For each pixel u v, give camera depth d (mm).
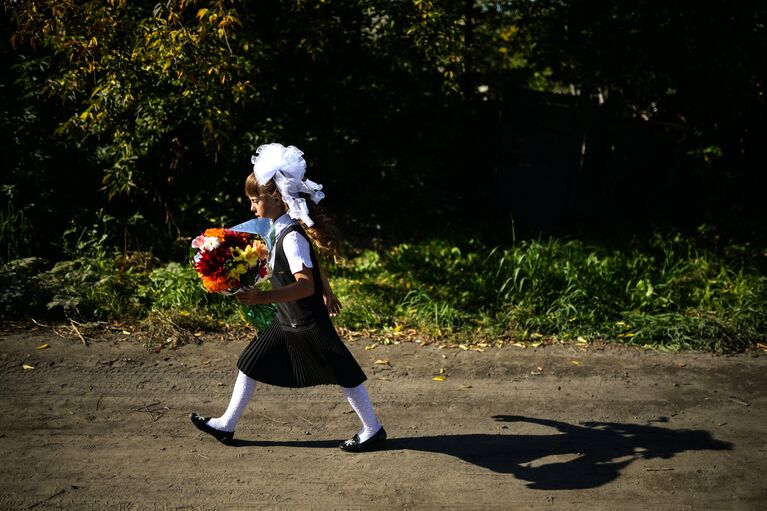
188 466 3441
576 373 4789
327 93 7211
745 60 7113
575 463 3631
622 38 7484
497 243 7305
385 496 3273
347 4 7000
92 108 5645
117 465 3408
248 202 6992
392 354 4969
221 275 3068
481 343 5234
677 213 8102
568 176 7891
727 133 7977
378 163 7098
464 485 3393
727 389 4609
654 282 6422
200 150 6992
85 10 5281
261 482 3336
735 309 5836
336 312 3666
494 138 7828
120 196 6824
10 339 4699
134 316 5246
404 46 6902
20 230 5949
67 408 3939
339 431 3893
